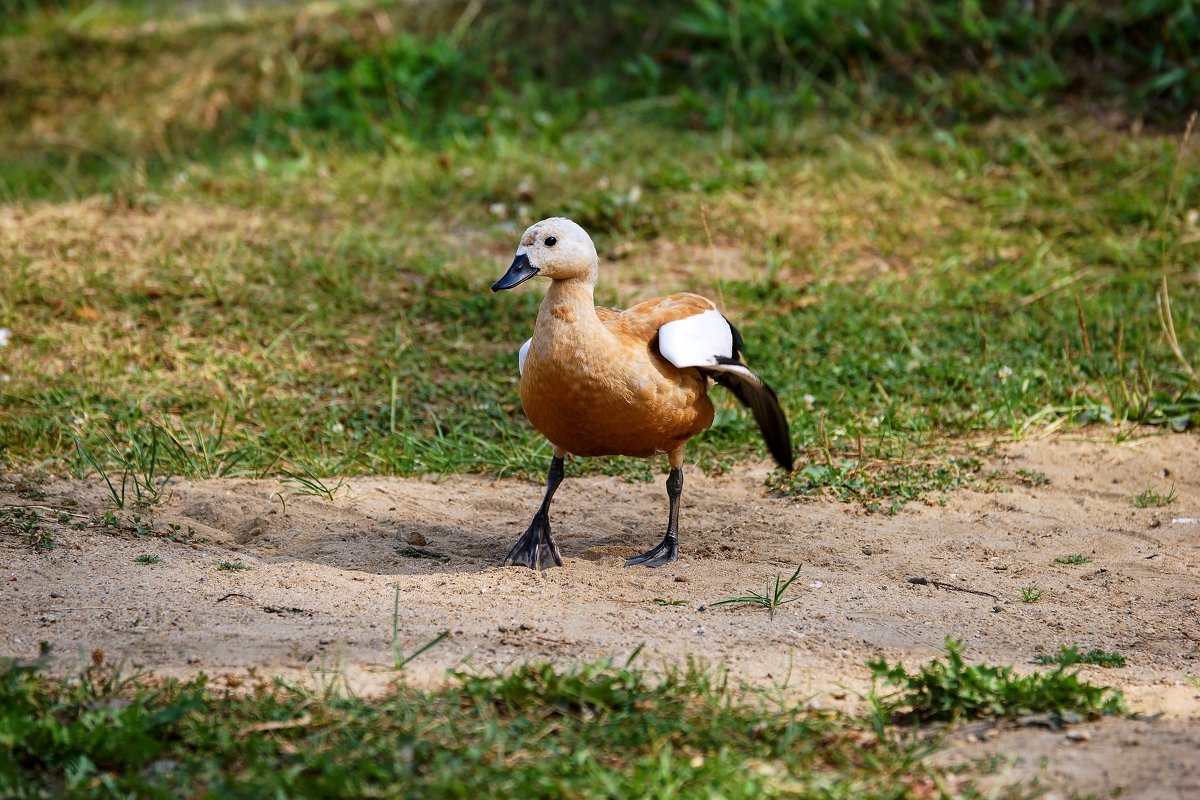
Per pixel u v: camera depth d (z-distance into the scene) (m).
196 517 10.00
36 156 21.11
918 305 14.80
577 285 8.74
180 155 20.55
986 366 13.31
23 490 10.08
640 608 8.27
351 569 9.08
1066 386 12.91
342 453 11.60
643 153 19.16
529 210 17.39
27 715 6.23
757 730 6.28
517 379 13.23
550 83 21.64
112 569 8.62
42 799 5.60
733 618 8.11
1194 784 5.65
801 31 21.20
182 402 12.29
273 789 5.53
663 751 5.95
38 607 7.96
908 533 9.95
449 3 23.34
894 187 17.73
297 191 18.14
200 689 6.52
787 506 10.60
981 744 6.28
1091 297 14.98
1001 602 8.59
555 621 7.93
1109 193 17.23
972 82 19.53
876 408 12.49
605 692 6.41
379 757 5.90
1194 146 18.06
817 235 16.64
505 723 6.25
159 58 23.58
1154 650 7.86
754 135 19.17
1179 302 14.74
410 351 13.66
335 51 22.73
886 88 20.25
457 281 15.20
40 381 12.49
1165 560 9.38
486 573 8.83
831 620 8.12
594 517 10.40
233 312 14.21
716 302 14.91
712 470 11.48
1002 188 17.59
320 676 6.91
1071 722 6.42
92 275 14.73
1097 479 11.09
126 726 6.05
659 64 21.56
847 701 6.85
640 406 8.74
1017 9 20.75
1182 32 19.62
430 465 11.44
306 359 13.41
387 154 19.61
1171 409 12.37
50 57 23.92
